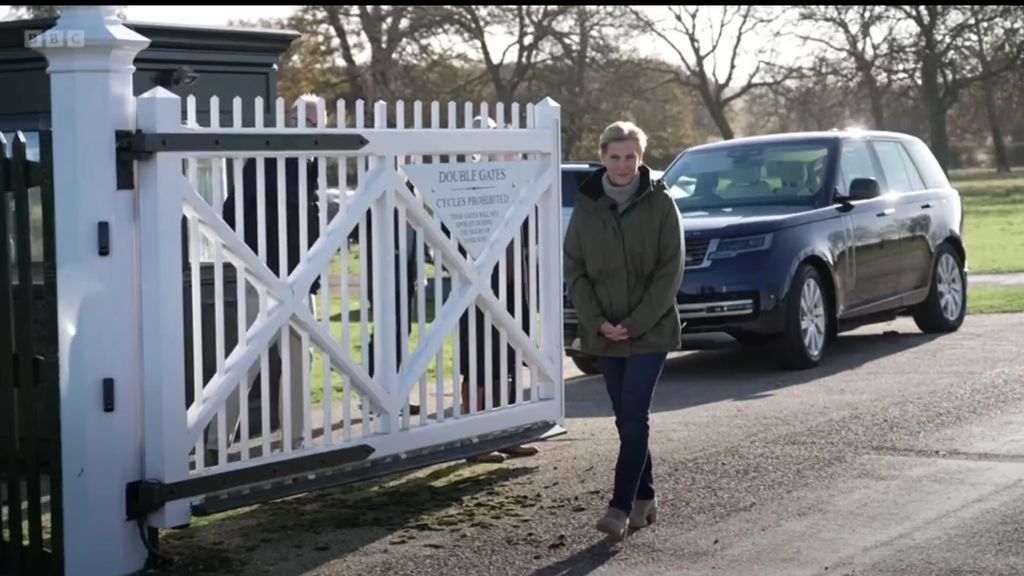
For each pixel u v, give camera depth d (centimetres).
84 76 546
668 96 5291
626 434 600
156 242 563
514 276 750
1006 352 1128
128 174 560
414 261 752
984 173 6750
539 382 779
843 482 686
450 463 782
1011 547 563
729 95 5450
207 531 641
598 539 608
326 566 581
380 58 4100
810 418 859
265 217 634
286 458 625
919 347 1203
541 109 766
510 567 573
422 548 604
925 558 555
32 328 559
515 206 745
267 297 616
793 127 5566
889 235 1220
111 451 561
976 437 775
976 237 3050
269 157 612
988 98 5484
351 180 741
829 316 1142
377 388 670
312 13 4094
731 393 1001
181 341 574
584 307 604
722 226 1089
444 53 4231
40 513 571
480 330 750
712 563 565
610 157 597
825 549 576
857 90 5125
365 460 664
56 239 549
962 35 5050
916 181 1309
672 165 1289
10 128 789
